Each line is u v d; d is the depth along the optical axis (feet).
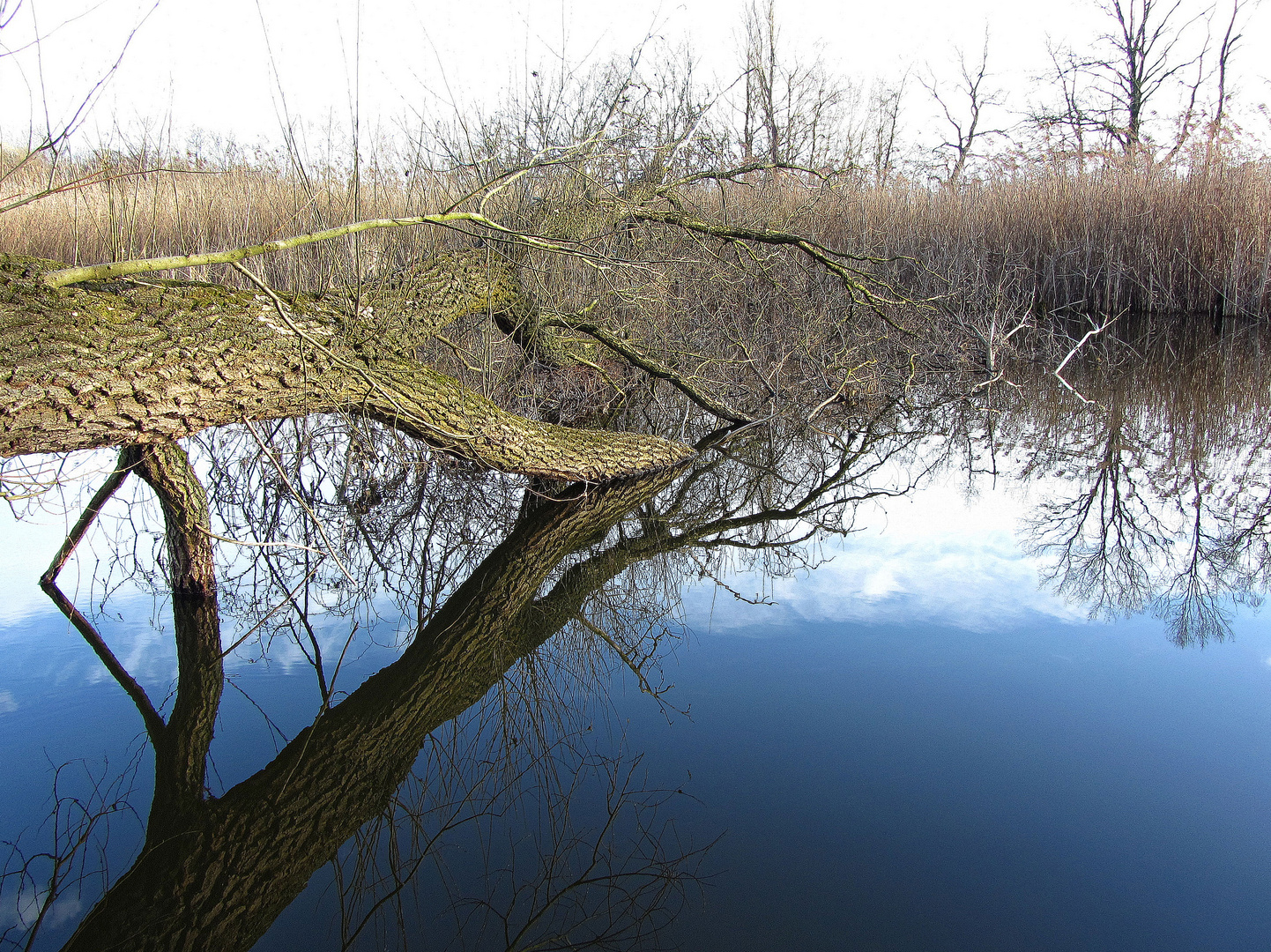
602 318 23.82
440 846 7.70
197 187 19.17
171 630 12.49
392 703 10.48
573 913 6.74
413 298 15.60
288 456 16.92
